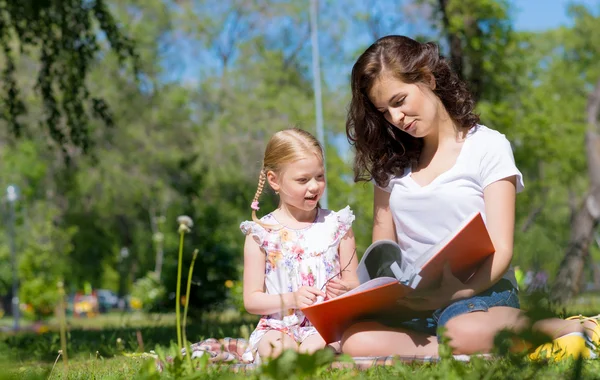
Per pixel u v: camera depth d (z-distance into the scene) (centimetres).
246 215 3225
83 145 1185
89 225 3809
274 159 414
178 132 3453
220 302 1259
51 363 496
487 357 303
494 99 1827
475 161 380
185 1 3722
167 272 1277
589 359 299
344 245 427
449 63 387
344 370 295
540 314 237
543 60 3120
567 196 2973
